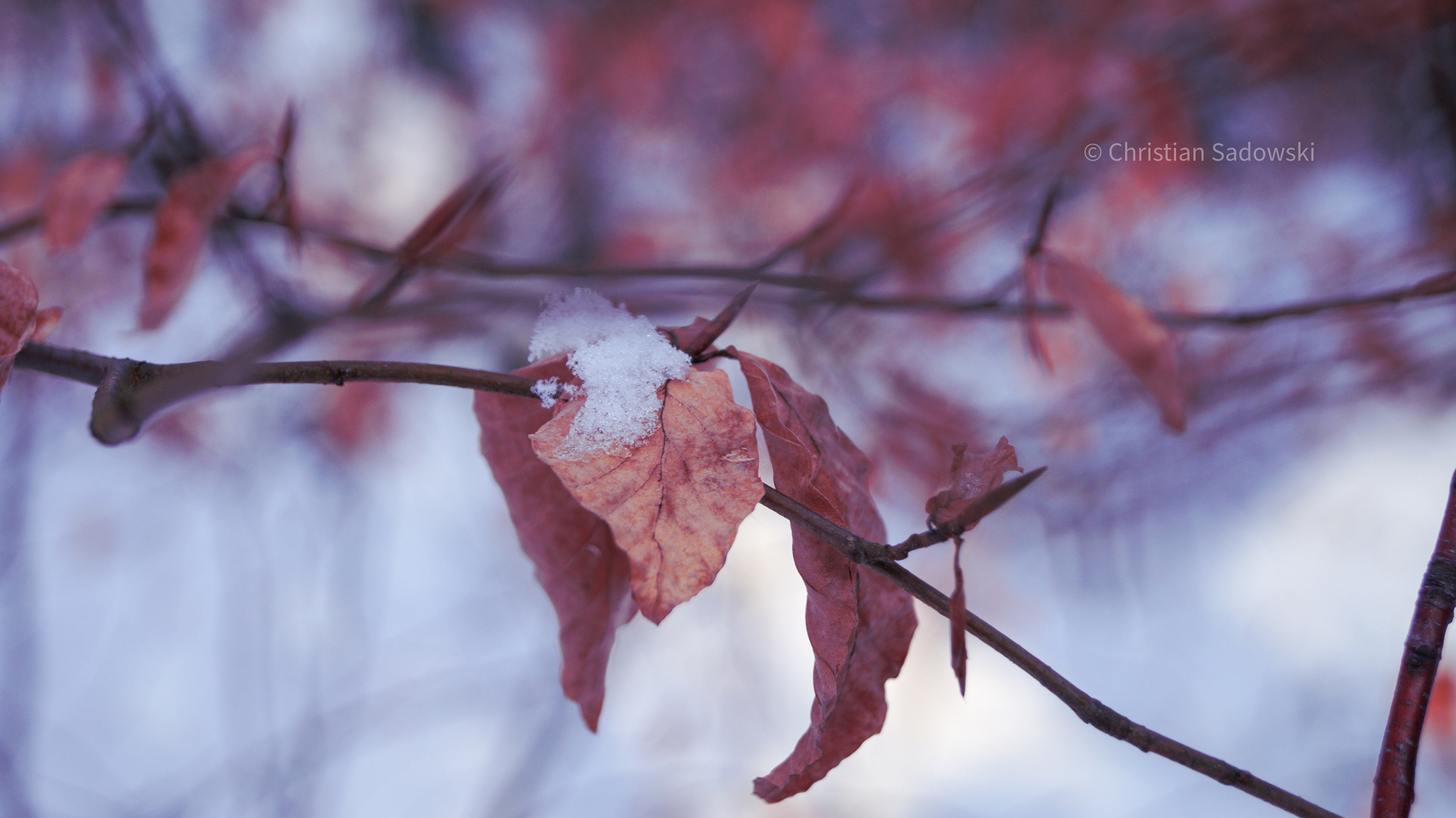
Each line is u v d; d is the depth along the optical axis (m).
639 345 0.65
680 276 0.92
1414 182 1.87
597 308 0.66
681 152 2.17
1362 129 2.05
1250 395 1.91
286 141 0.75
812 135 2.07
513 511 0.68
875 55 2.16
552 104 2.14
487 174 0.78
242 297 1.22
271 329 1.03
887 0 2.26
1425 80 1.80
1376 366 1.84
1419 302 1.29
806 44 2.13
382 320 1.04
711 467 0.64
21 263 1.30
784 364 1.63
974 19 2.12
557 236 2.01
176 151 0.88
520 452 0.68
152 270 0.75
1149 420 1.93
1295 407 1.95
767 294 1.23
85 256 1.52
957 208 1.50
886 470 1.65
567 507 0.68
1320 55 1.84
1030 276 0.77
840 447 0.66
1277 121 2.14
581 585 0.68
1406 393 1.98
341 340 1.31
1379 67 1.94
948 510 0.63
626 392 0.64
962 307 0.91
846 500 0.66
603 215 2.08
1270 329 1.75
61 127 1.42
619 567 0.68
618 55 2.17
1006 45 2.00
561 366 0.66
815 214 1.95
